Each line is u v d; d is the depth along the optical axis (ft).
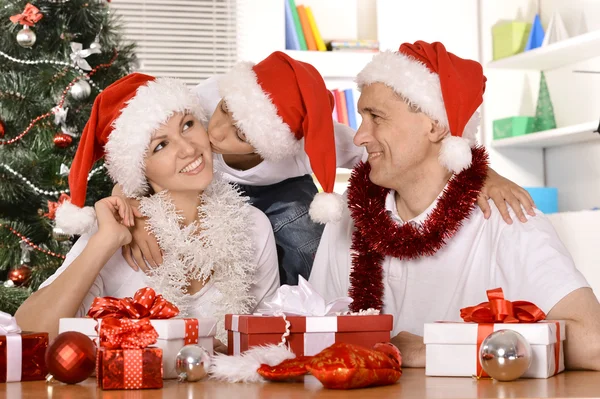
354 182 5.65
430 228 5.30
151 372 3.56
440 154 5.33
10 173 10.74
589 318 4.55
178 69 14.53
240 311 5.50
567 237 11.38
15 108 10.61
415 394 3.30
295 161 6.89
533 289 4.92
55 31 10.98
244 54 14.58
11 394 3.48
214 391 3.46
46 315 4.99
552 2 14.40
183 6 14.60
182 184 5.30
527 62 13.82
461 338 3.92
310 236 6.91
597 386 3.57
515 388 3.50
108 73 11.21
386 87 5.33
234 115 5.67
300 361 3.67
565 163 14.07
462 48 14.71
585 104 13.43
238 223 5.58
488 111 14.42
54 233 10.49
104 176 10.74
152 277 5.37
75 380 3.76
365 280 5.54
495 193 5.38
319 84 5.85
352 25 15.37
